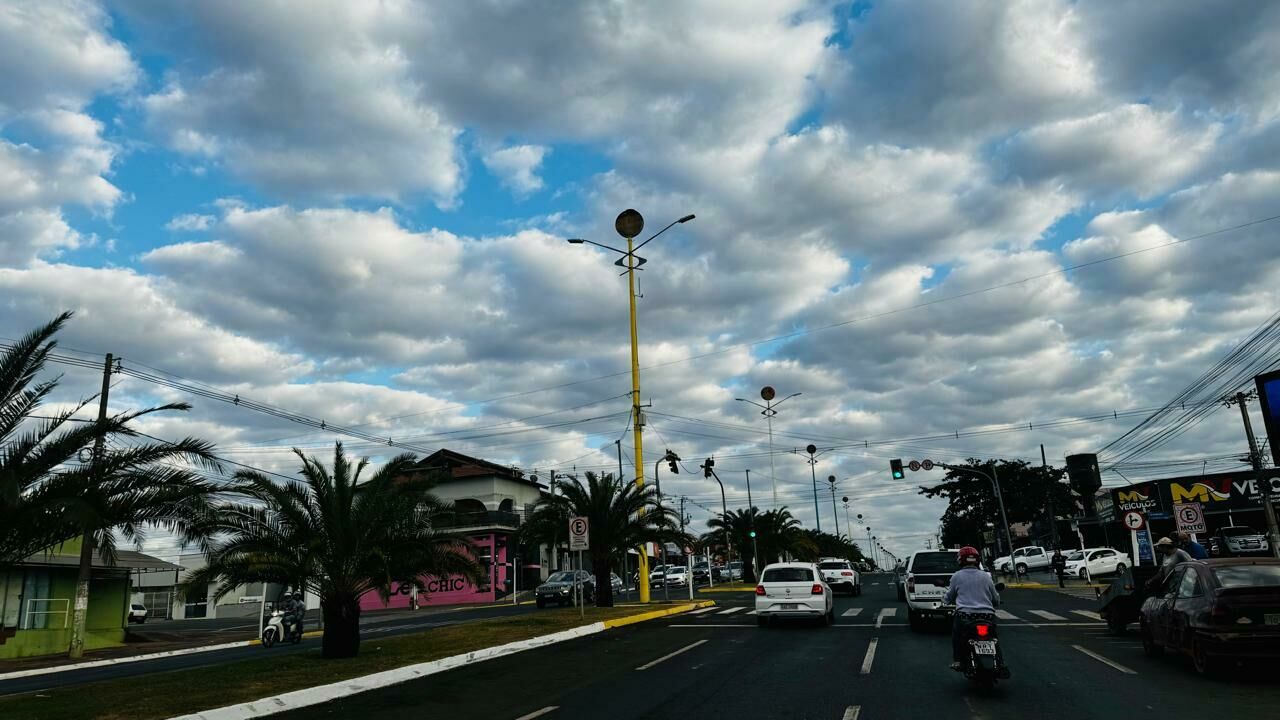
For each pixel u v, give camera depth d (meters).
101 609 33.97
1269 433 28.69
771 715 9.55
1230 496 48.56
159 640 34.91
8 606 28.95
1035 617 21.73
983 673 10.37
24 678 20.27
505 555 55.19
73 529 14.47
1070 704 9.76
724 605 31.58
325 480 17.53
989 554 75.62
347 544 17.12
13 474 13.02
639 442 31.50
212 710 10.73
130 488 15.01
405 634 23.36
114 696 12.26
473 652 16.44
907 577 19.80
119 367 27.25
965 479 69.56
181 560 61.28
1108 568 46.19
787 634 18.98
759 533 56.84
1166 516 50.56
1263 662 11.04
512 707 10.76
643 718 9.66
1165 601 13.01
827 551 88.75
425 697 11.91
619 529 30.39
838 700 10.38
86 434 14.41
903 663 13.56
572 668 14.37
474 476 59.75
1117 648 14.93
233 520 17.02
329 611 17.19
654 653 16.06
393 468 18.47
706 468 43.22
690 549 35.16
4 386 13.97
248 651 24.81
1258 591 11.08
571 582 39.84
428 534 18.36
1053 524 66.12
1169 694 10.23
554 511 30.38
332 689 12.55
